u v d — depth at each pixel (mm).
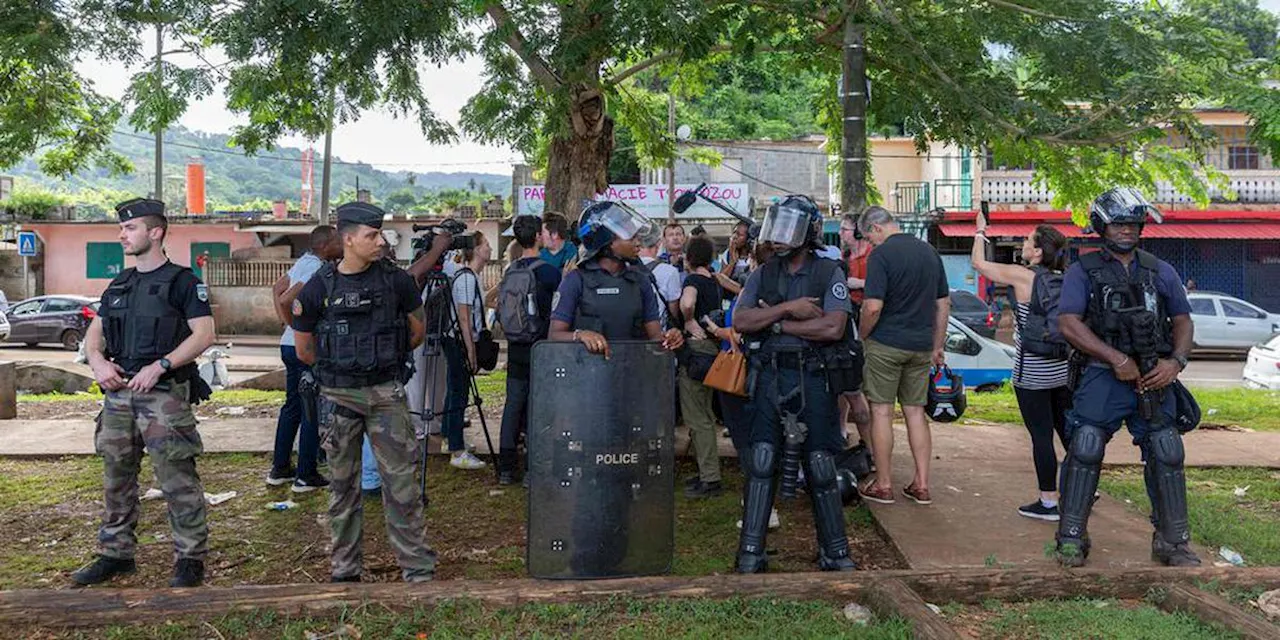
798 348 4516
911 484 5941
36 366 14844
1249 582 4129
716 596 4023
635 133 14375
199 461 7445
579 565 4254
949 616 3949
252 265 31469
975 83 9289
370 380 4281
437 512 5984
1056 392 5562
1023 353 5480
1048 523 5387
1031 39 8547
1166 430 4449
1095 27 8289
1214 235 25531
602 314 4949
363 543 5258
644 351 4336
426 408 6070
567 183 11047
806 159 34312
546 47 7848
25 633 3727
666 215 29906
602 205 5031
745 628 3785
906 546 4957
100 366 4406
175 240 33844
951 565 4656
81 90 11281
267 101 10016
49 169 11945
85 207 38625
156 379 4340
